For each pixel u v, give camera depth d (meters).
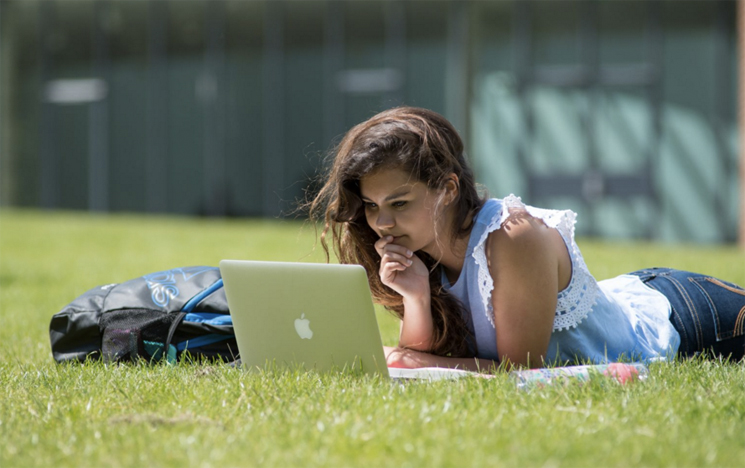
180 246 17.97
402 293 5.38
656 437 3.78
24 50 31.77
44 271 13.41
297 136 29.06
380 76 28.08
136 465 3.53
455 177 5.03
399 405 4.24
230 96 29.77
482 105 27.16
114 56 30.94
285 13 29.06
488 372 5.25
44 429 4.14
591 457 3.52
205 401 4.52
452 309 5.46
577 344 5.43
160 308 6.11
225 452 3.63
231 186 29.84
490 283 5.09
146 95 30.61
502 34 26.84
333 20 28.50
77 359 6.23
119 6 30.80
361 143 4.93
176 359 6.03
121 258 15.53
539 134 26.66
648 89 25.66
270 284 5.16
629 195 25.94
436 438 3.74
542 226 5.17
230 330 6.05
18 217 27.52
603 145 26.11
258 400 4.51
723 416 4.16
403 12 27.78
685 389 4.63
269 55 29.23
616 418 4.07
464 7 27.17
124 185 31.05
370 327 4.89
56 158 31.69
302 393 4.63
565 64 26.33
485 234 5.09
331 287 4.91
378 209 5.06
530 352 5.19
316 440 3.77
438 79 27.55
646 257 15.67
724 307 6.00
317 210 5.51
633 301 6.10
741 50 24.34
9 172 32.12
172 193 30.52
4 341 7.55
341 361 5.09
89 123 31.28
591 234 26.39
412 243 5.12
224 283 5.37
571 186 26.41
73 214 30.86
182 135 30.33
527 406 4.29
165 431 3.96
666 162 25.61
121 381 5.17
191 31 30.06
